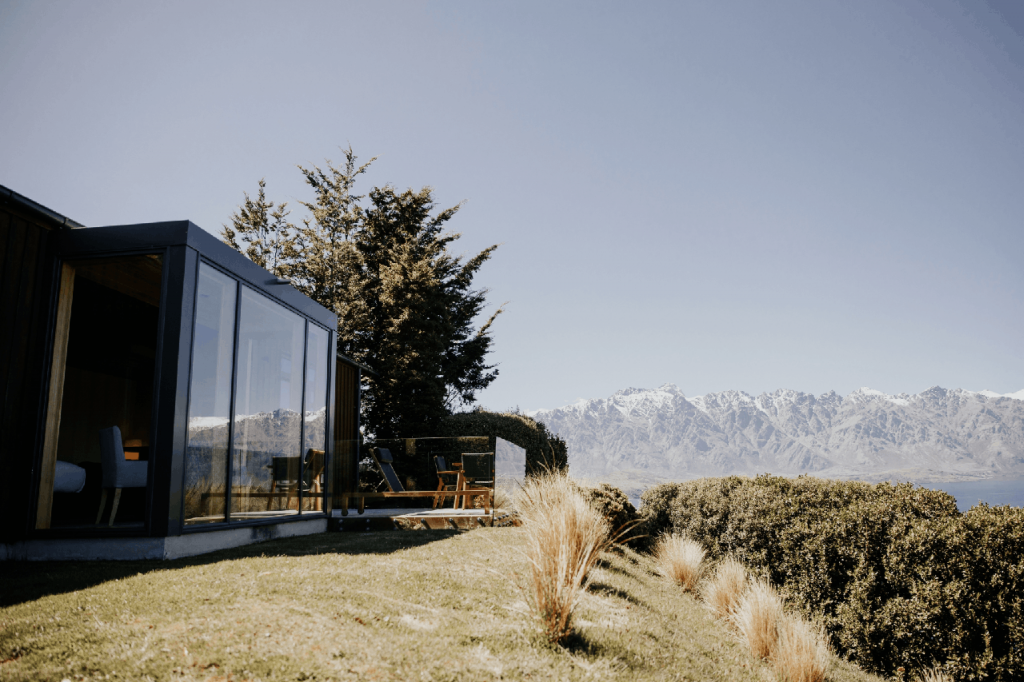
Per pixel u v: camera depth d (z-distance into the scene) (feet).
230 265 20.76
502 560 17.46
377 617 11.64
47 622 10.44
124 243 18.37
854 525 19.16
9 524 16.99
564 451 55.62
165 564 15.66
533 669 10.43
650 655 12.46
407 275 54.65
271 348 24.34
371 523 28.02
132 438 31.42
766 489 24.53
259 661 9.25
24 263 17.84
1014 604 14.56
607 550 23.09
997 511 16.03
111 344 30.12
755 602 17.80
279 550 18.62
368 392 51.93
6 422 16.99
